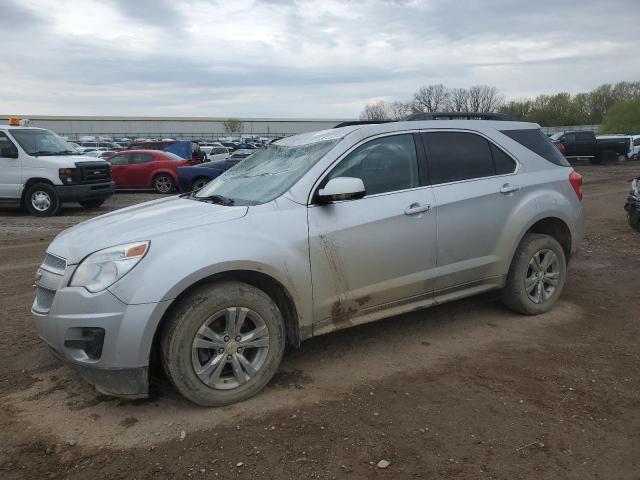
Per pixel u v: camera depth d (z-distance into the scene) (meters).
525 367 4.03
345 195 3.70
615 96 94.69
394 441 3.08
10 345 4.59
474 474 2.78
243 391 3.53
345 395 3.63
